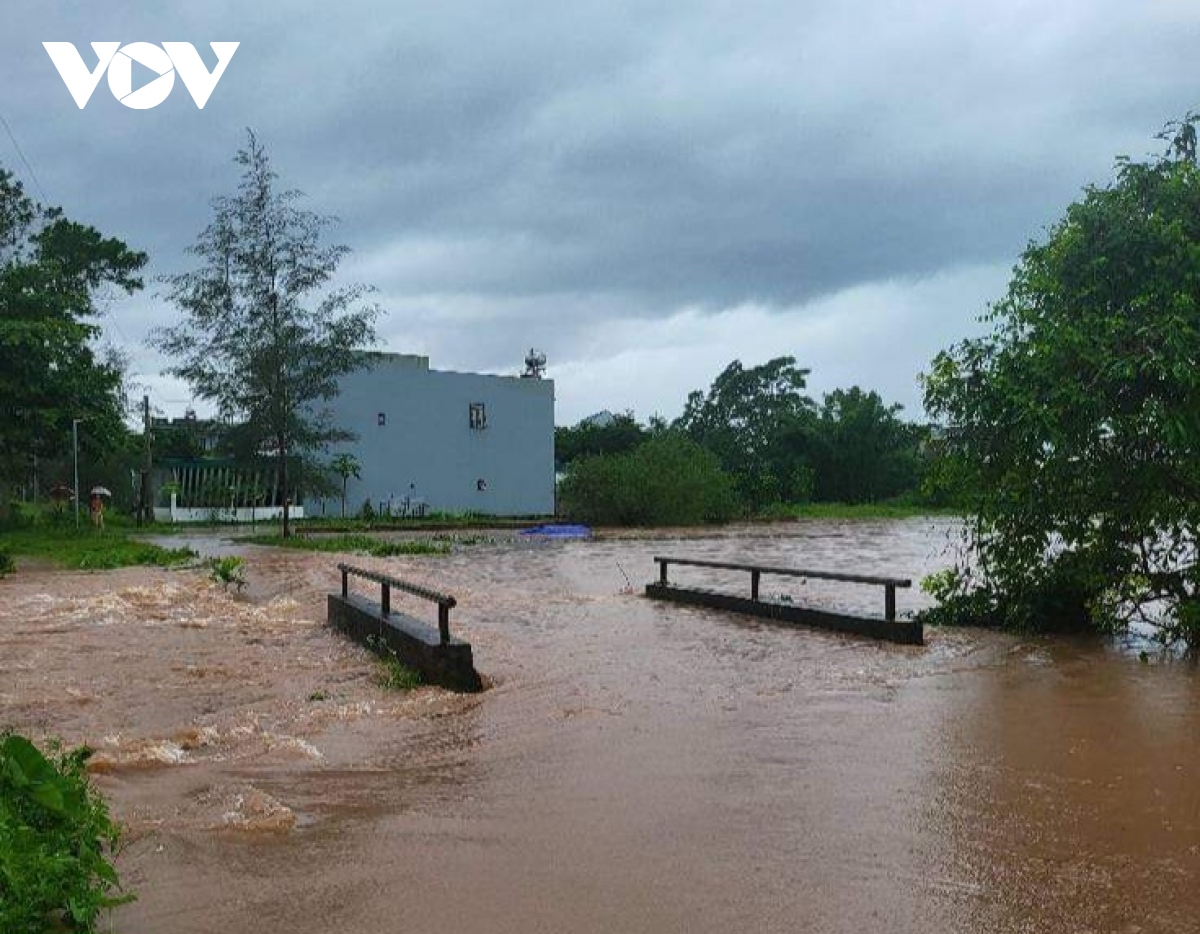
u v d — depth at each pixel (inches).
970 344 493.7
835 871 190.4
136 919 169.5
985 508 502.6
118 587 655.8
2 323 1212.5
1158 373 440.1
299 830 214.8
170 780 254.8
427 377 2022.6
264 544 1115.9
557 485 2038.6
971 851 200.8
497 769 263.3
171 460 1984.5
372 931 165.3
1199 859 197.2
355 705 344.8
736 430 2896.2
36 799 151.5
